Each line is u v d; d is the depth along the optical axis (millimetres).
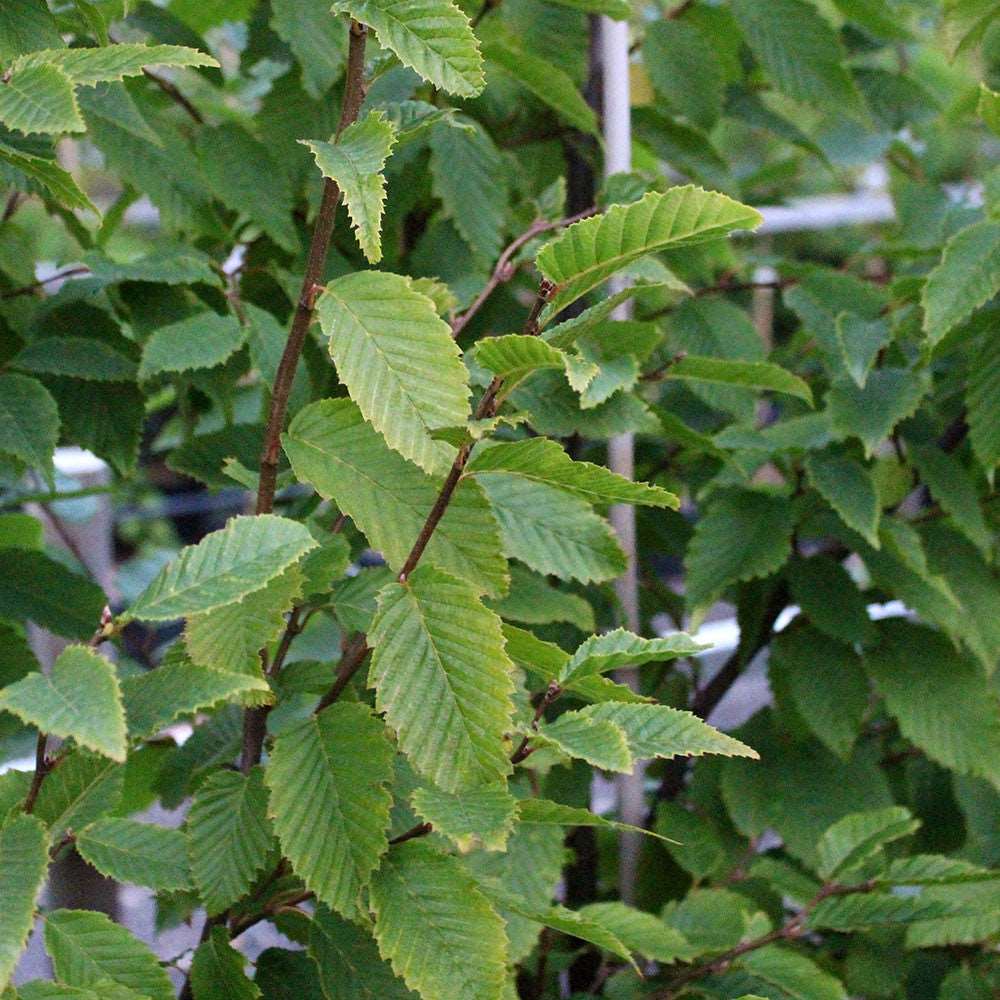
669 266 1839
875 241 2295
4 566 1660
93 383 1669
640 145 1850
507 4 1765
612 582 1733
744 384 1629
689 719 1416
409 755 1381
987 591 1755
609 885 1898
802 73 1825
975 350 1714
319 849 1406
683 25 1813
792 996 1581
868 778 1782
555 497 1527
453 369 1374
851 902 1580
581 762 1731
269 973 1517
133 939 1393
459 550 1435
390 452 1438
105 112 1609
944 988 1724
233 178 1723
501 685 1383
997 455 1679
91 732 1299
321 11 1669
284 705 1647
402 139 1476
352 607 1503
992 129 1592
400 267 1818
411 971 1387
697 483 1963
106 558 2066
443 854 1413
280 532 1381
